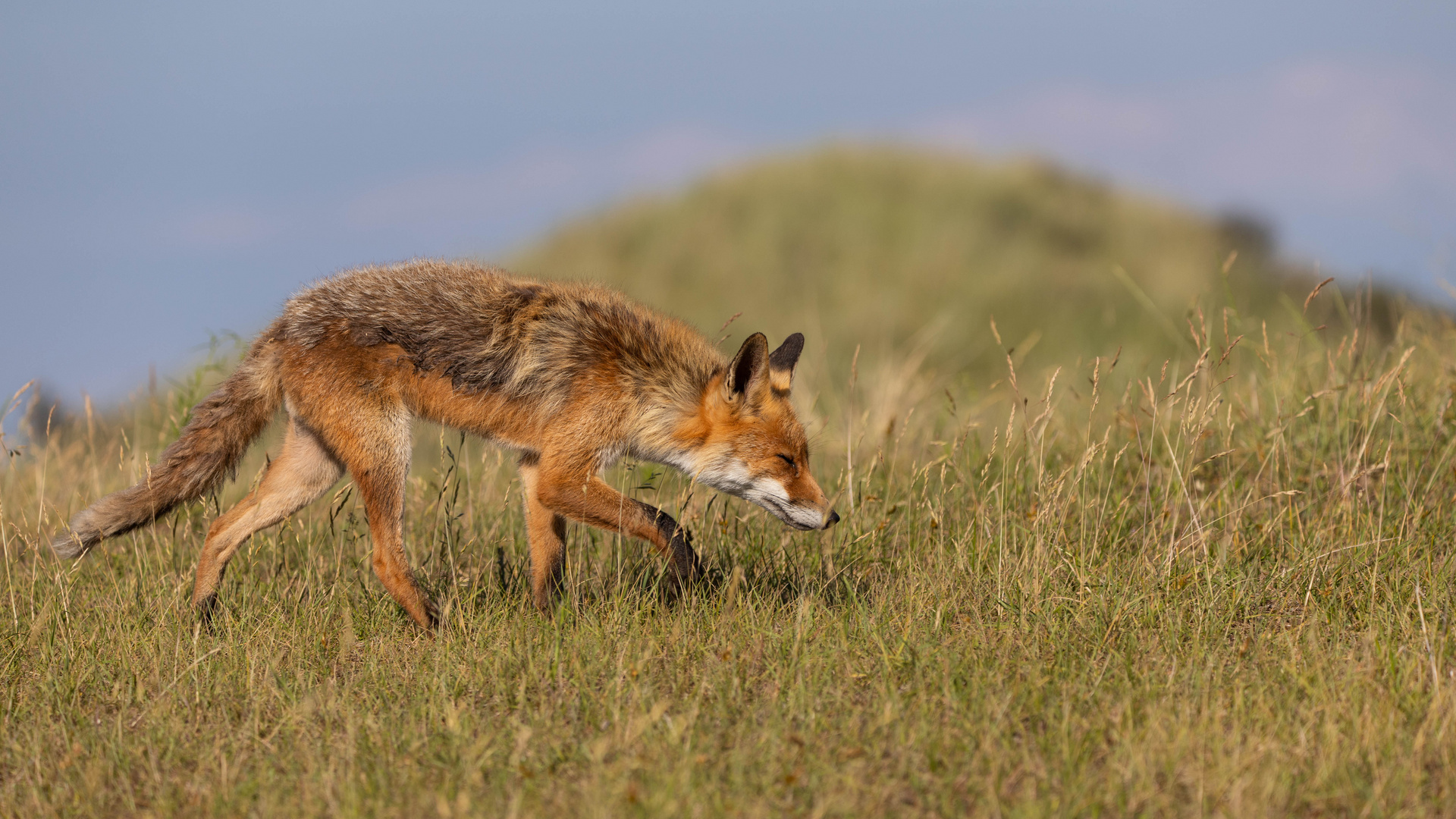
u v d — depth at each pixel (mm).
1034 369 43156
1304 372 16391
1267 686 8578
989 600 11102
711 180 69625
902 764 7449
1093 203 65188
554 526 12492
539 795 7152
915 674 9133
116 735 8508
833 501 14570
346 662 10445
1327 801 6855
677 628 10328
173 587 12398
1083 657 9422
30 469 16500
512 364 11586
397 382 11570
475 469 15758
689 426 12328
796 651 9508
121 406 17703
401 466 11625
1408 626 9469
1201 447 14859
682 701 8852
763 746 7781
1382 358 15695
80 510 13352
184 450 11891
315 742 8227
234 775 7680
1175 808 6840
